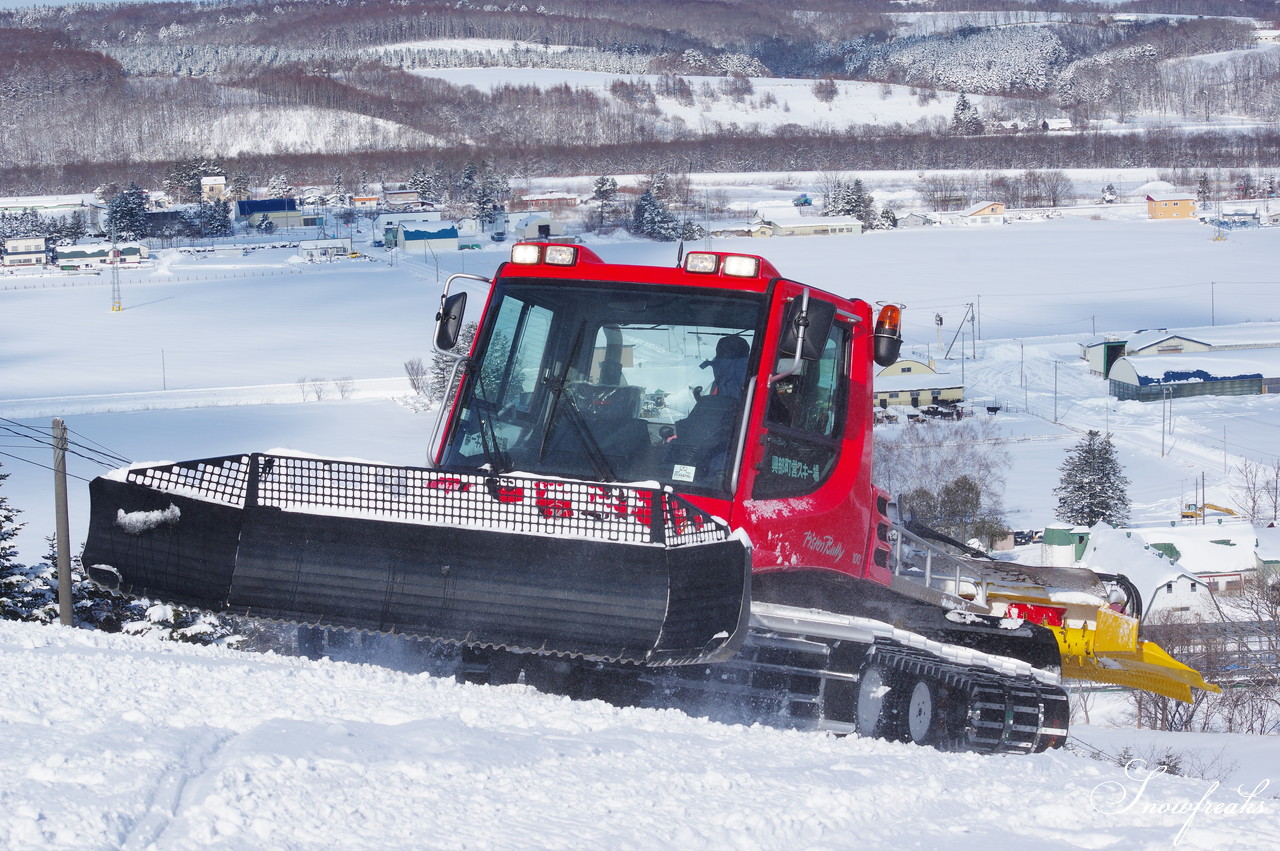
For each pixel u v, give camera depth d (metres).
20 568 37.72
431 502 10.88
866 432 13.93
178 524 11.41
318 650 12.48
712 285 12.80
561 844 5.92
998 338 191.25
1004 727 13.58
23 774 6.14
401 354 160.88
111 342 179.00
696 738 8.88
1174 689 17.94
